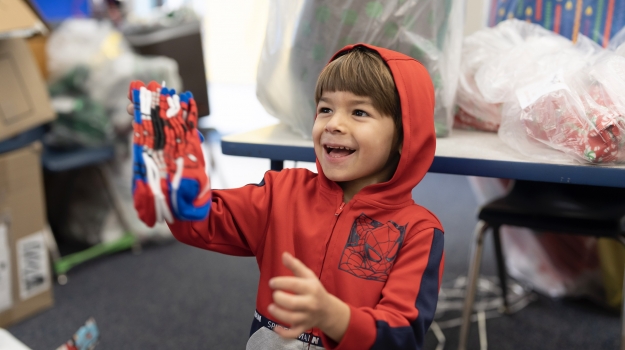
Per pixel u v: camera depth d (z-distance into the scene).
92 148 2.04
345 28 1.02
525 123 0.95
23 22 1.48
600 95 0.92
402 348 0.65
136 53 2.28
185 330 1.59
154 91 0.74
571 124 0.89
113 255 2.17
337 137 0.79
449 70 1.09
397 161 0.87
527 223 1.24
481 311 1.68
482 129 1.21
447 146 1.02
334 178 0.80
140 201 0.66
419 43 1.04
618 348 1.46
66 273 1.99
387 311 0.68
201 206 0.70
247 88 4.77
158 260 2.12
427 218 0.80
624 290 1.03
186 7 2.60
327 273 0.79
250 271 2.01
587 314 1.66
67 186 2.21
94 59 2.06
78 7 3.09
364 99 0.79
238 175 3.10
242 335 1.56
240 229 0.84
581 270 1.70
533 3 1.37
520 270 1.86
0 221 1.55
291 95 1.11
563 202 1.28
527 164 0.88
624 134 0.86
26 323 1.62
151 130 0.70
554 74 1.00
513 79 1.08
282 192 0.86
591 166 0.85
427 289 0.72
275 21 1.09
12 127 1.58
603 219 1.19
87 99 2.02
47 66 2.15
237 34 3.85
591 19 1.31
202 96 2.47
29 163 1.62
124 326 1.61
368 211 0.81
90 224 2.23
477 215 1.30
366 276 0.77
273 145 1.05
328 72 0.82
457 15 1.08
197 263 2.08
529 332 1.56
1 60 1.57
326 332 0.61
